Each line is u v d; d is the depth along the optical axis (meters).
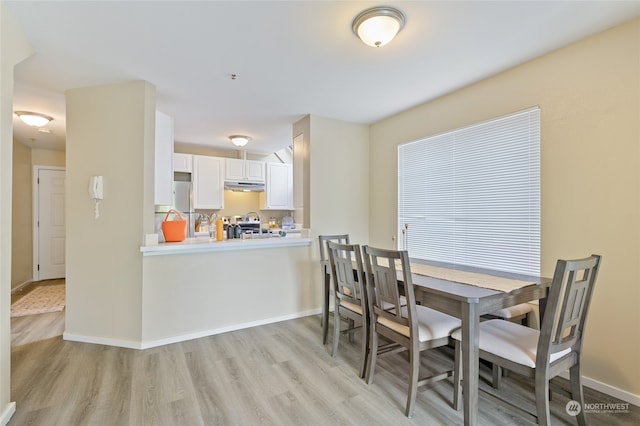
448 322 1.99
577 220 2.13
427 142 3.32
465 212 2.93
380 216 3.93
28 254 5.06
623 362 1.92
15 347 2.67
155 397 1.96
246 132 4.38
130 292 2.68
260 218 6.02
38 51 2.17
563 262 1.47
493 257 2.68
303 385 2.11
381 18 1.77
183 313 2.86
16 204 4.77
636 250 1.87
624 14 1.81
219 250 3.04
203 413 1.81
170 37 2.03
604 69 1.99
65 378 2.18
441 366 2.41
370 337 2.18
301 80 2.69
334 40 2.07
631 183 1.89
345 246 2.34
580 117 2.11
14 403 1.81
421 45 2.14
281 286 3.41
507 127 2.57
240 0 1.67
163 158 3.19
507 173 2.57
